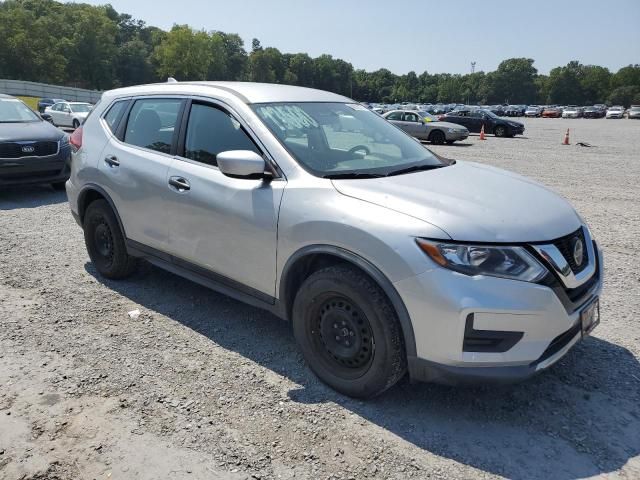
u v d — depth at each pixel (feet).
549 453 8.95
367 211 9.67
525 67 497.46
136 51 390.21
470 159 52.80
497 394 10.64
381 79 556.51
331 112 13.37
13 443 9.09
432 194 10.12
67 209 26.45
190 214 12.60
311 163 11.22
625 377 11.27
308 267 10.94
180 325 13.53
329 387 10.73
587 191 33.68
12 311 14.19
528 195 10.88
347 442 9.18
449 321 8.76
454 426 9.64
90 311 14.26
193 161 12.86
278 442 9.16
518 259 8.93
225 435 9.33
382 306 9.39
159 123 14.08
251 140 11.76
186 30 363.97
